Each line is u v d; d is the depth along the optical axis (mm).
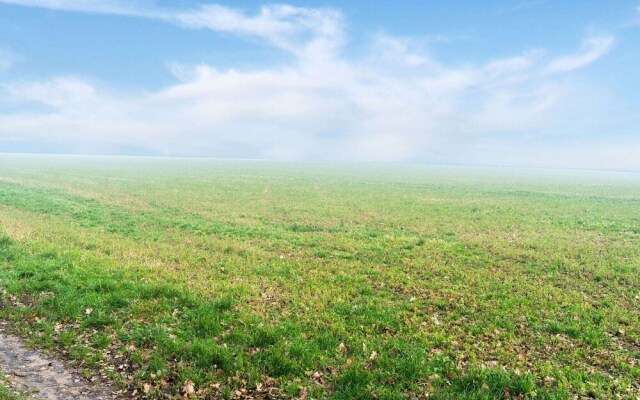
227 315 12047
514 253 21469
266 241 23203
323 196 50688
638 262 20062
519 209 42281
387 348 10594
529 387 8867
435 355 10289
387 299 14375
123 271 15672
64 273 14977
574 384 9188
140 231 24953
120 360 9688
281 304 13422
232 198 45938
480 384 9016
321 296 14203
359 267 18234
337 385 8859
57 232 22531
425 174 131000
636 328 12461
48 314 11789
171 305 12703
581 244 24438
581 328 12273
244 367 9398
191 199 43938
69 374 9039
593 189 79875
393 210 38812
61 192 47000
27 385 8438
